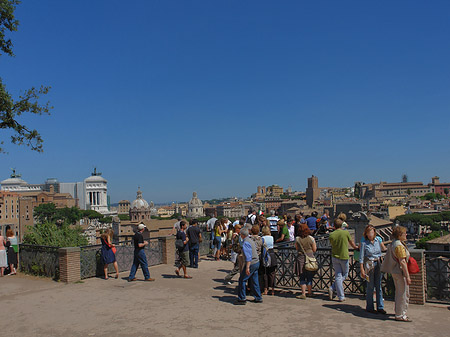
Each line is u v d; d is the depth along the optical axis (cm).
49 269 1753
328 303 1224
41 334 1021
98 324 1085
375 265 1116
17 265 1917
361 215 2977
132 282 1622
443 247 3991
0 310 1249
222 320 1087
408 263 1034
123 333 1005
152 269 1936
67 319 1139
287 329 999
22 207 15075
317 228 2258
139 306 1252
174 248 2122
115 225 11525
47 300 1360
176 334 984
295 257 1407
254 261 1252
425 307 1141
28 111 2231
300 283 1301
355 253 1223
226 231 2234
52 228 2294
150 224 8606
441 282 1173
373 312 1112
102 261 1708
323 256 1365
